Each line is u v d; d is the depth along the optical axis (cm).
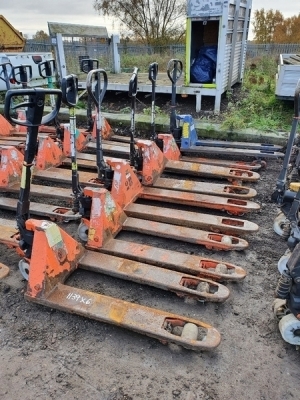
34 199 397
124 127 627
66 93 240
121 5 1778
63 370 193
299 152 357
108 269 250
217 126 568
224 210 356
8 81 552
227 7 571
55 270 233
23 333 218
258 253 297
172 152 459
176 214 327
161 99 756
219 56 606
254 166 452
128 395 179
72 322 226
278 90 576
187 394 180
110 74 926
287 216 239
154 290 257
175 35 1792
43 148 439
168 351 205
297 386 184
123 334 217
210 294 227
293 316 200
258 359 200
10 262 289
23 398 179
